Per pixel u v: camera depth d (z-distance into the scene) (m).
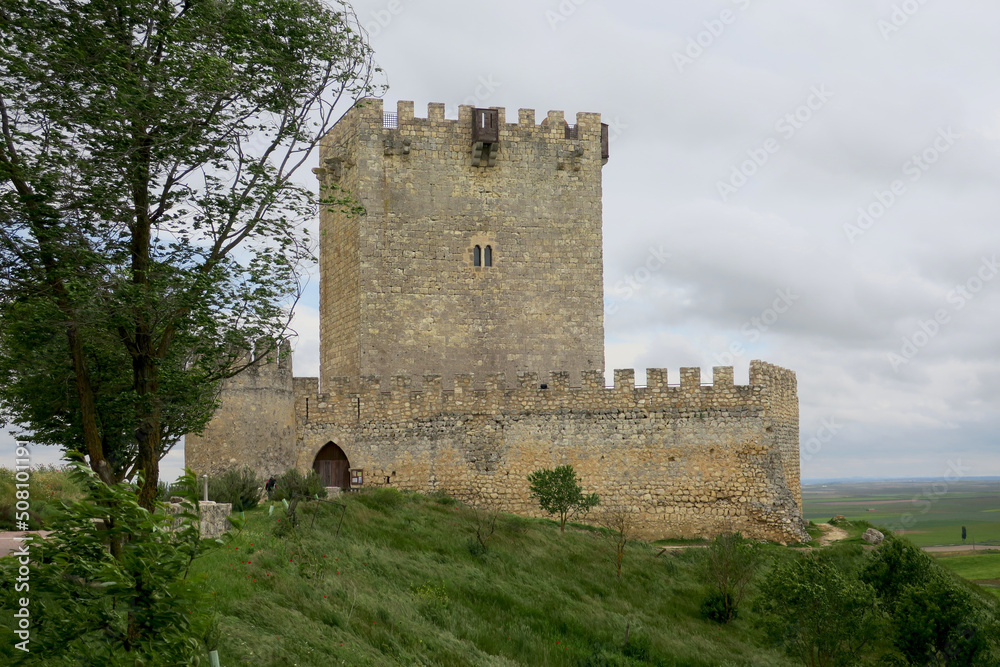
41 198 17.33
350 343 49.81
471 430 45.03
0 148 17.39
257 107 19.81
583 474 44.72
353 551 29.08
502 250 50.50
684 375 45.34
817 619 28.14
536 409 45.22
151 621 12.25
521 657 25.16
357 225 49.00
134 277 18.61
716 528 44.41
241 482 37.44
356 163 49.19
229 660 15.88
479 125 49.62
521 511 44.47
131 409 20.92
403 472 44.66
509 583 31.83
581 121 52.12
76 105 17.88
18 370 21.34
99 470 17.36
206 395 22.98
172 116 18.38
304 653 17.83
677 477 44.72
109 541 14.34
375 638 21.08
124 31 18.67
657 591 35.59
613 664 26.45
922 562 32.31
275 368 43.69
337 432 44.72
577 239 51.50
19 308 17.78
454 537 35.41
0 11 17.78
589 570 35.91
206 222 19.53
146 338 18.86
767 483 44.59
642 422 45.03
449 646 23.19
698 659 28.50
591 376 45.41
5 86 17.45
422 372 48.94
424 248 49.56
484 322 49.94
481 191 50.50
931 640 27.55
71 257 17.78
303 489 38.09
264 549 24.81
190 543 13.05
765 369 45.34
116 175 18.19
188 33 18.84
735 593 34.84
